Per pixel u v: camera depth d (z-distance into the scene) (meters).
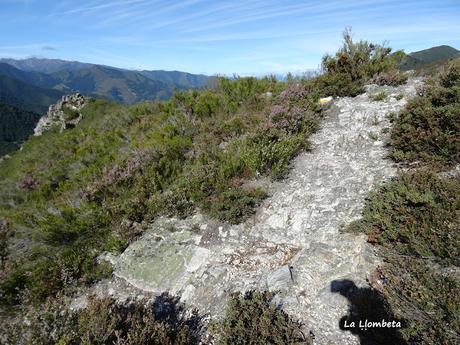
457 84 7.29
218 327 4.34
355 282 4.41
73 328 4.03
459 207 4.48
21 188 11.59
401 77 9.40
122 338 3.86
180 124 10.73
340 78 10.09
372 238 4.84
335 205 5.95
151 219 7.04
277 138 8.10
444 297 3.51
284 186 6.95
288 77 12.41
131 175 8.59
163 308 5.11
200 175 7.51
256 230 6.14
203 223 6.53
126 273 5.98
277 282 4.76
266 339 3.89
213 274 5.38
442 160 5.72
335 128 8.36
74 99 33.03
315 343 3.91
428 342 3.38
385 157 6.68
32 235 7.43
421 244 4.29
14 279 5.98
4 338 4.48
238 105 11.34
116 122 15.62
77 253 6.54
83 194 8.62
